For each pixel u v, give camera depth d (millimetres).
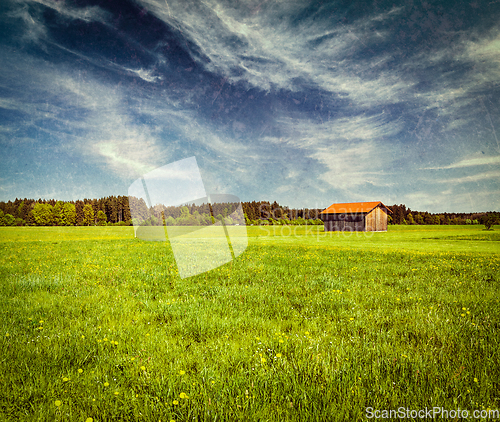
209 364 2943
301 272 9188
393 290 6512
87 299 5648
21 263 10422
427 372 2736
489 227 60438
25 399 2297
